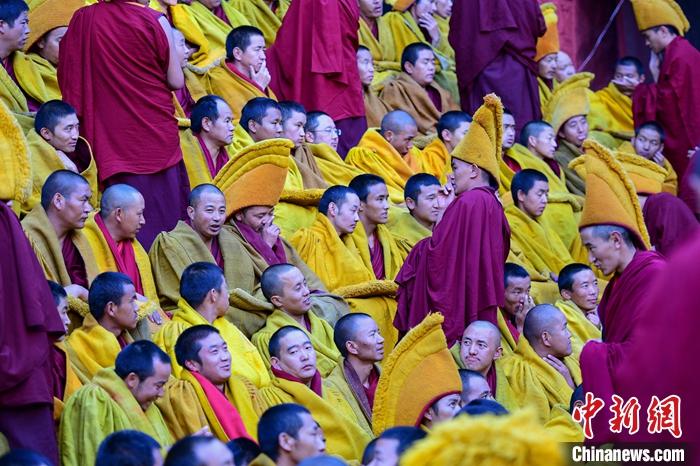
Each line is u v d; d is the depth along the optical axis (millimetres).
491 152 25188
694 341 11297
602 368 18641
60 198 23656
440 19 42125
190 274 23562
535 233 31875
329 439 22484
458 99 38562
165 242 25375
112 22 26766
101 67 26688
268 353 24391
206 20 35531
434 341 22391
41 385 18969
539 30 36875
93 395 20109
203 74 32500
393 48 38781
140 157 26625
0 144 19906
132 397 20391
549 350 26109
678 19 39031
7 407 18797
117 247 24438
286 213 29016
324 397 23422
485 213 24922
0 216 19109
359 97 34125
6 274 18953
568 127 36938
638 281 19703
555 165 35656
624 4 47375
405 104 36281
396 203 31734
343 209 28031
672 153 38375
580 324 28391
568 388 25750
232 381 22109
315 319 25656
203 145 28672
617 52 47500
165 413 21078
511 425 11656
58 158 25969
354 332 24172
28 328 18953
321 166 31609
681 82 38281
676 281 11383
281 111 30828
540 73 39625
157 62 26828
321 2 33844
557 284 30312
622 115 41188
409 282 25516
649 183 33656
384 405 22438
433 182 29844
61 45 27203
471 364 24531
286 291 25203
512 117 34938
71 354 21812
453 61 40875
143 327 23188
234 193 26828
